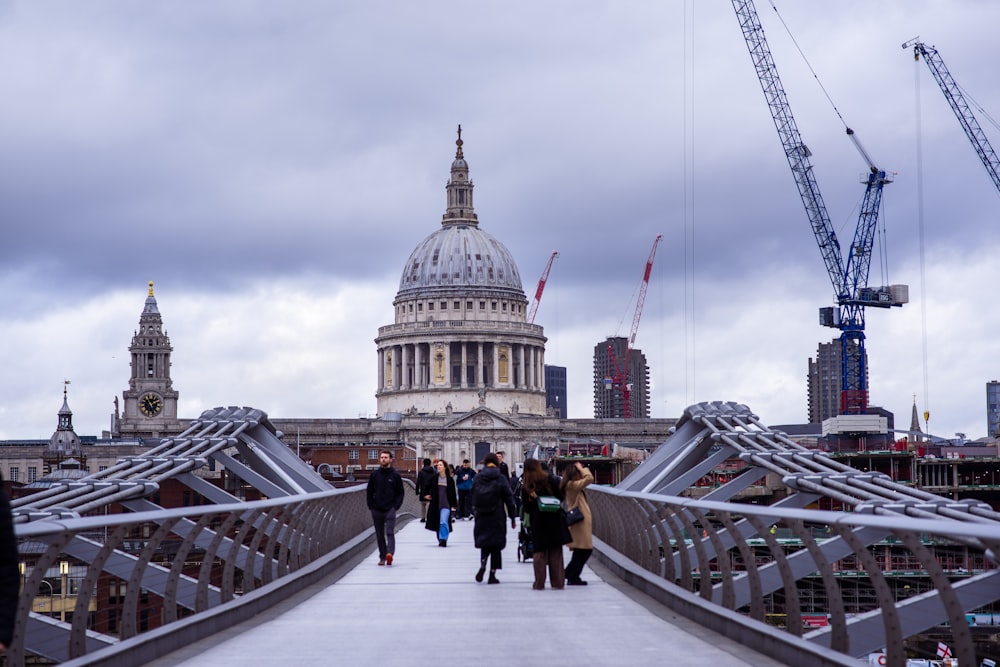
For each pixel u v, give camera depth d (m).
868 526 17.62
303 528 38.31
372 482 44.22
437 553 51.44
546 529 34.84
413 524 83.62
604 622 27.55
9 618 11.86
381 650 23.55
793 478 37.78
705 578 28.19
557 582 34.97
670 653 22.84
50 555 18.88
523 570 42.31
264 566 32.91
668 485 49.34
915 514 25.34
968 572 16.44
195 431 48.06
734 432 49.00
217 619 26.38
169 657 22.77
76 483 34.81
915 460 177.00
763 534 22.42
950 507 25.45
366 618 28.75
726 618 24.89
